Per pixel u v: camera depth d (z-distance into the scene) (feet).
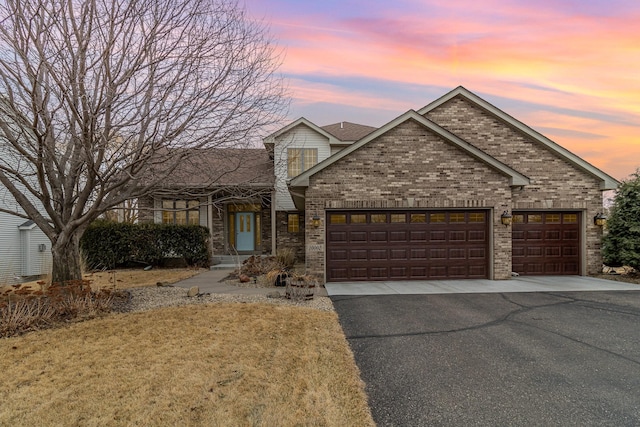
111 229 42.60
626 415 10.37
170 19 21.45
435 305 23.34
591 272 36.78
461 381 12.50
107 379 12.07
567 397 11.43
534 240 37.14
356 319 19.95
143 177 23.95
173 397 10.93
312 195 32.19
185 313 20.16
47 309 18.95
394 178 32.42
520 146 38.24
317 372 12.86
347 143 51.16
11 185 21.97
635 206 33.68
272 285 30.17
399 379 12.62
